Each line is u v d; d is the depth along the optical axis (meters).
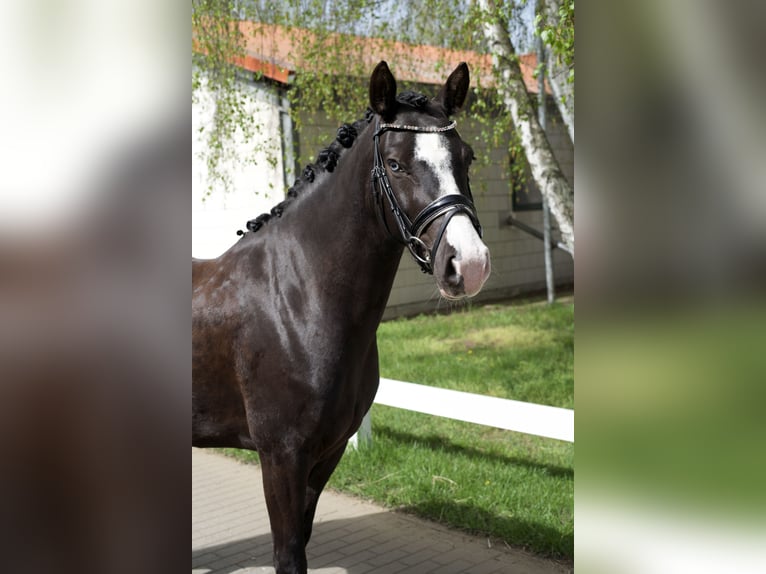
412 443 4.21
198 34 5.75
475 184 9.36
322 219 2.05
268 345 2.04
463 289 1.66
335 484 3.70
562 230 4.24
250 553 3.02
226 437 2.29
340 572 2.79
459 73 2.04
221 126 6.56
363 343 2.08
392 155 1.83
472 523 3.14
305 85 5.84
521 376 5.54
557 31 3.49
